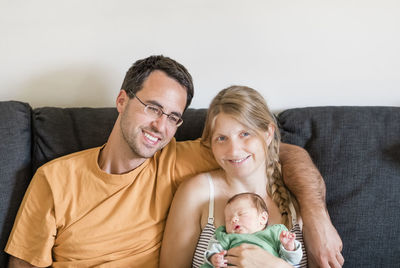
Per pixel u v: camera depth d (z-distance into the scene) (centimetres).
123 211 124
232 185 126
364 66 161
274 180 128
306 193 120
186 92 128
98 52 159
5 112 136
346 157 136
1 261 125
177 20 157
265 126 121
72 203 123
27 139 138
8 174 130
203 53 160
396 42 159
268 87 163
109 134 141
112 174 123
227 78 162
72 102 163
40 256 119
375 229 132
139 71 124
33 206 123
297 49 160
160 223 127
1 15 152
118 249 122
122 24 157
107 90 162
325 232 111
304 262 116
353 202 132
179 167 132
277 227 115
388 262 133
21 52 156
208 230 120
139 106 121
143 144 122
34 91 160
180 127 146
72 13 155
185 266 124
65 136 139
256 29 158
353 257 132
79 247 120
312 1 156
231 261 109
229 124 118
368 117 140
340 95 164
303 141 142
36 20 154
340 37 159
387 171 134
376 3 155
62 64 159
